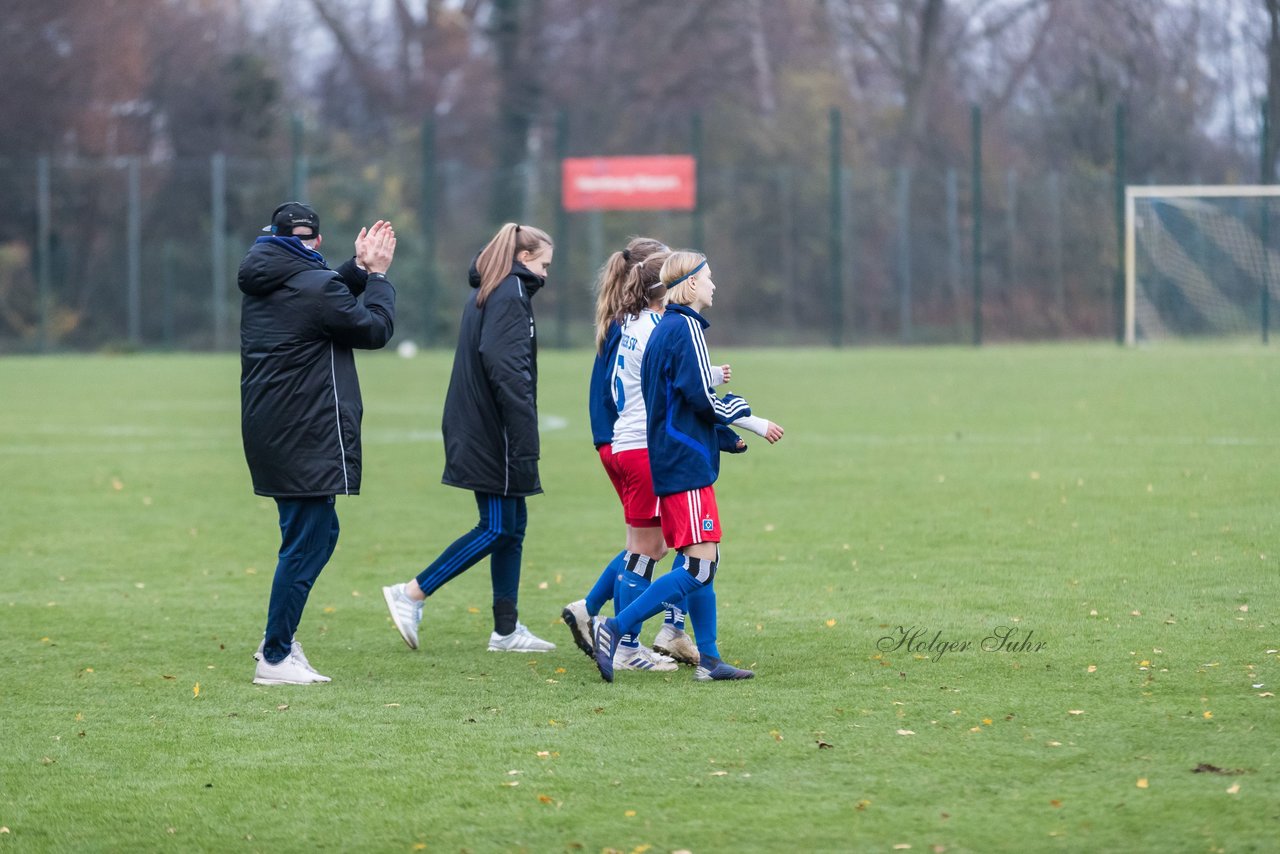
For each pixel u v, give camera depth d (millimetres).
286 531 14188
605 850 9352
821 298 97750
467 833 9742
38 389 59906
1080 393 48875
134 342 92688
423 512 26438
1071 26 106812
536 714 12703
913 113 108750
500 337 14914
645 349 14203
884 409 44938
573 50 115188
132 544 23234
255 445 14023
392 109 131875
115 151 108125
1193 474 27719
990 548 20781
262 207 95750
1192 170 99312
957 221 95625
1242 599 16703
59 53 104125
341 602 18516
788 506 25547
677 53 111438
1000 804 9938
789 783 10523
